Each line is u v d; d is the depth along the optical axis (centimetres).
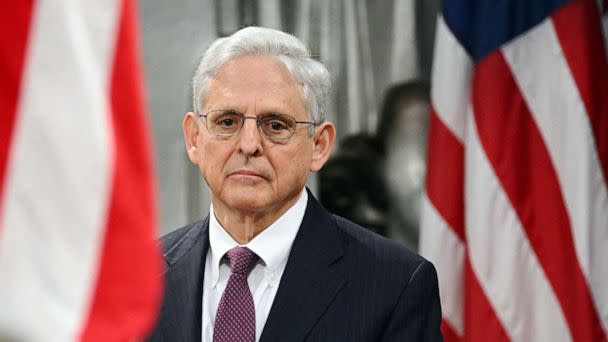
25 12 250
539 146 800
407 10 862
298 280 470
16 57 250
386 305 475
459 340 823
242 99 456
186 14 846
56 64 250
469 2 841
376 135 859
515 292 796
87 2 256
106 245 251
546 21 812
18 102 249
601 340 795
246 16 853
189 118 496
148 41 842
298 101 464
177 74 845
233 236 473
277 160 458
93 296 249
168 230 842
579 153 793
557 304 792
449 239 823
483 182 800
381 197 856
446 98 830
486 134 803
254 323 457
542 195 798
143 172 261
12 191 247
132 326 251
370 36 862
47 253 247
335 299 472
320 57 857
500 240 798
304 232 484
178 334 461
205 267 482
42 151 248
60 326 244
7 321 243
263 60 463
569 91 798
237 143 456
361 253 493
